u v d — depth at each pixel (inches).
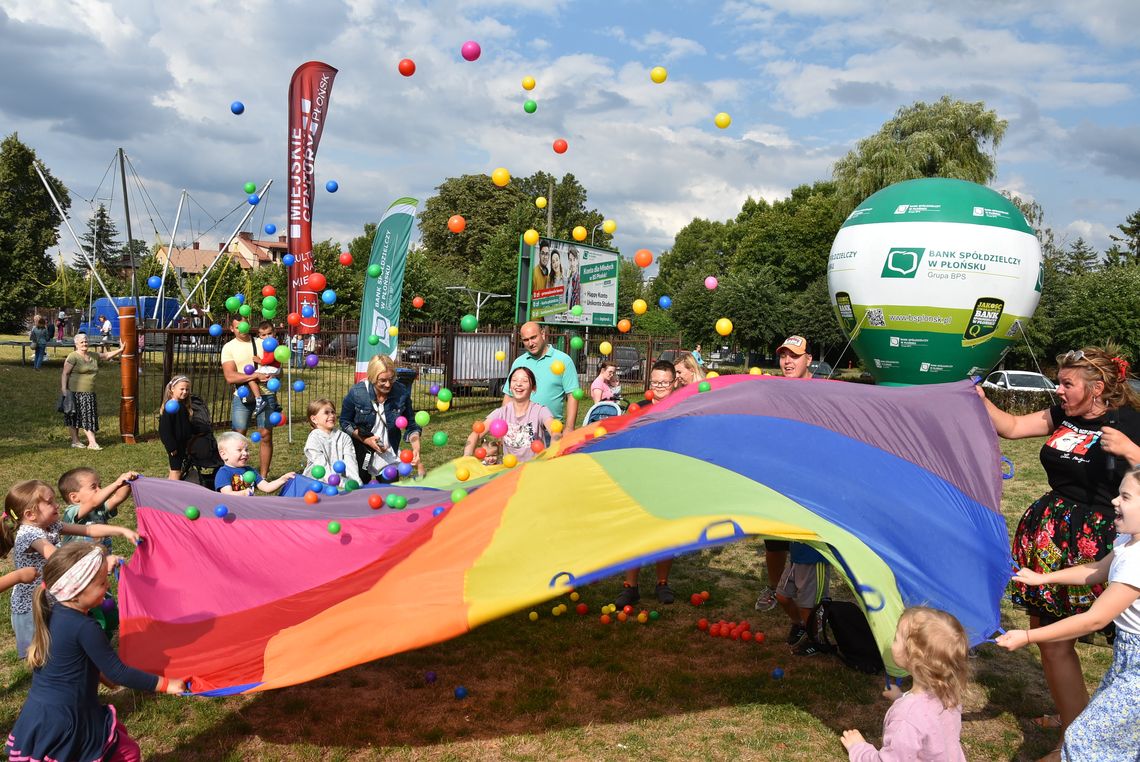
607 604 262.7
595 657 220.1
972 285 345.1
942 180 365.4
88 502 196.2
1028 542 166.2
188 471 302.7
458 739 176.2
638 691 199.9
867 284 364.2
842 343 1584.6
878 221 362.3
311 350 520.4
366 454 280.1
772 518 145.3
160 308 705.0
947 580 154.9
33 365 1059.3
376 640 139.8
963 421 198.7
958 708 126.9
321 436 268.5
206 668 154.5
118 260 2156.7
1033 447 622.5
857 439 192.7
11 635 219.0
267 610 182.9
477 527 167.5
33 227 1453.0
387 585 157.8
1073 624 130.0
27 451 469.1
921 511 169.6
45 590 130.6
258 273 1451.8
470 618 135.9
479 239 2367.1
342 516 218.4
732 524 141.4
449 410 721.0
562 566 140.8
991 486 186.7
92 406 482.0
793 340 248.4
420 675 208.2
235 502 214.1
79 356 474.6
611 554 139.0
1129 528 128.7
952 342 355.3
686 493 160.2
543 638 234.2
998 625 150.2
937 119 1272.1
